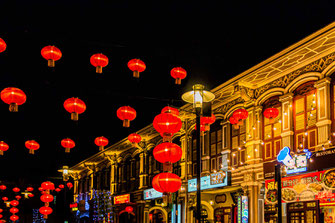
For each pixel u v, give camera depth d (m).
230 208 17.78
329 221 12.62
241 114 12.56
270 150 14.82
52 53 9.12
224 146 17.45
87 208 33.34
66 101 10.51
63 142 14.93
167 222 22.70
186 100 10.30
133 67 10.05
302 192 12.70
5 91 9.39
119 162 29.64
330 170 11.79
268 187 14.02
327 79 12.68
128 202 25.95
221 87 16.03
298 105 13.91
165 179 9.02
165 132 9.34
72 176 38.44
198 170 9.24
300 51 12.66
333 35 11.45
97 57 9.84
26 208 37.91
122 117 11.08
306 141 13.32
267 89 15.27
